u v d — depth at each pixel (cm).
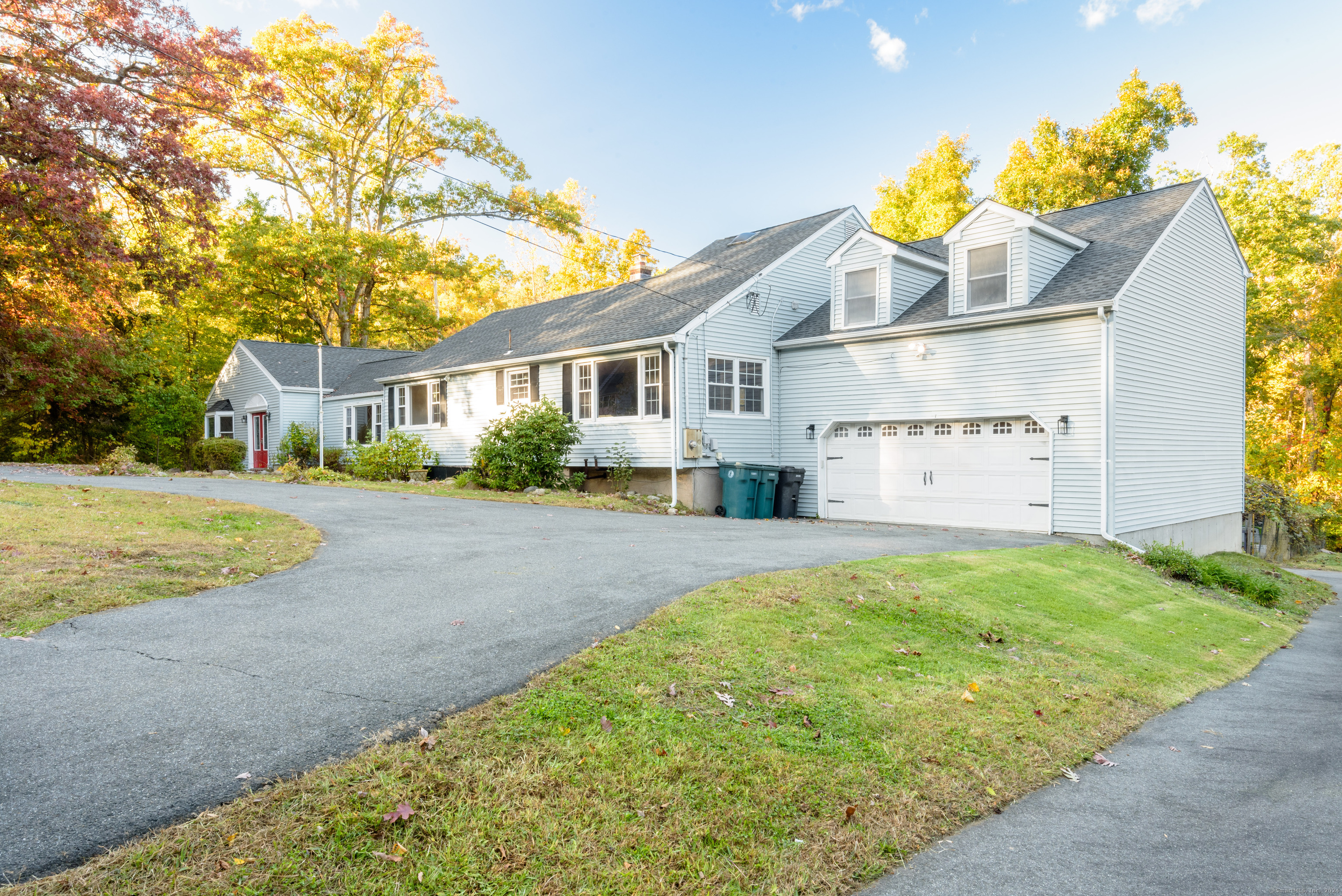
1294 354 2986
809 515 1736
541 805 327
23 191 1364
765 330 1781
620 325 1811
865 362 1625
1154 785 441
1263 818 399
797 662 529
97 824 283
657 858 307
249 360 2928
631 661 488
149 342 2944
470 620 567
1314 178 3083
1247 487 2262
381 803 311
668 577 740
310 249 3100
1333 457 2900
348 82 3391
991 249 1434
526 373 1992
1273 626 1025
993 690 543
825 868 320
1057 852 352
